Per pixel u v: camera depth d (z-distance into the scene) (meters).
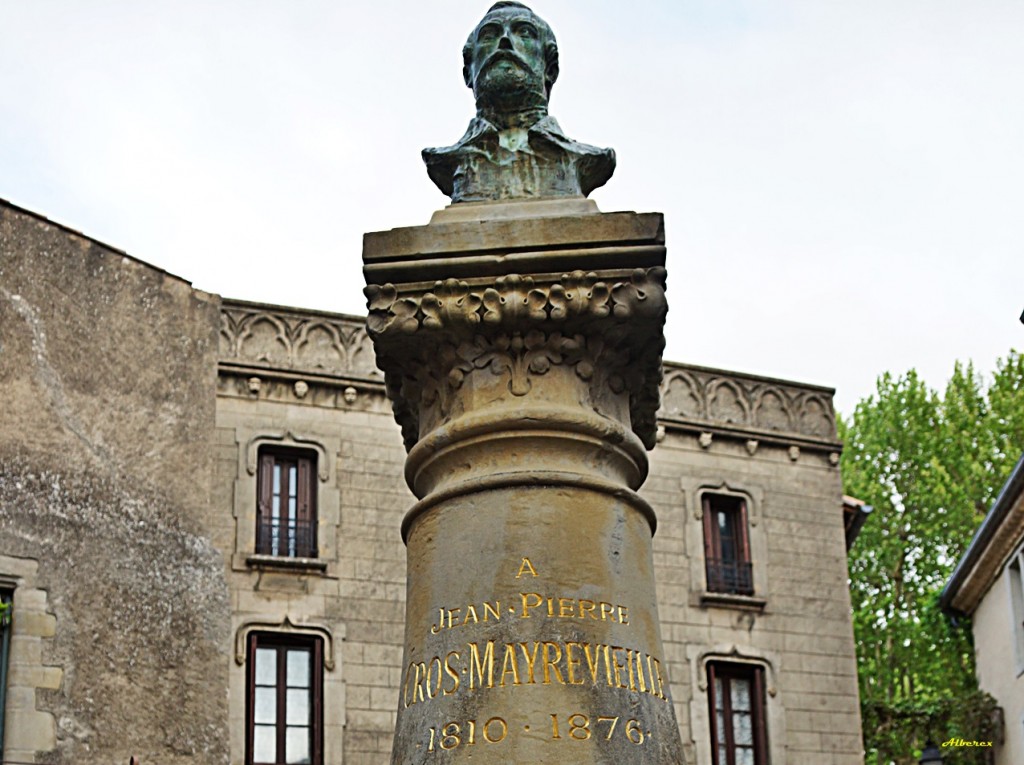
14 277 19.86
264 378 23.97
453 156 7.48
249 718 22.33
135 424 20.64
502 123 7.55
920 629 32.09
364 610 23.45
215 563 20.78
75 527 19.45
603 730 6.20
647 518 6.89
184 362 21.50
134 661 19.44
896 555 34.88
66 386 20.00
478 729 6.21
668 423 26.39
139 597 19.80
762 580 26.23
